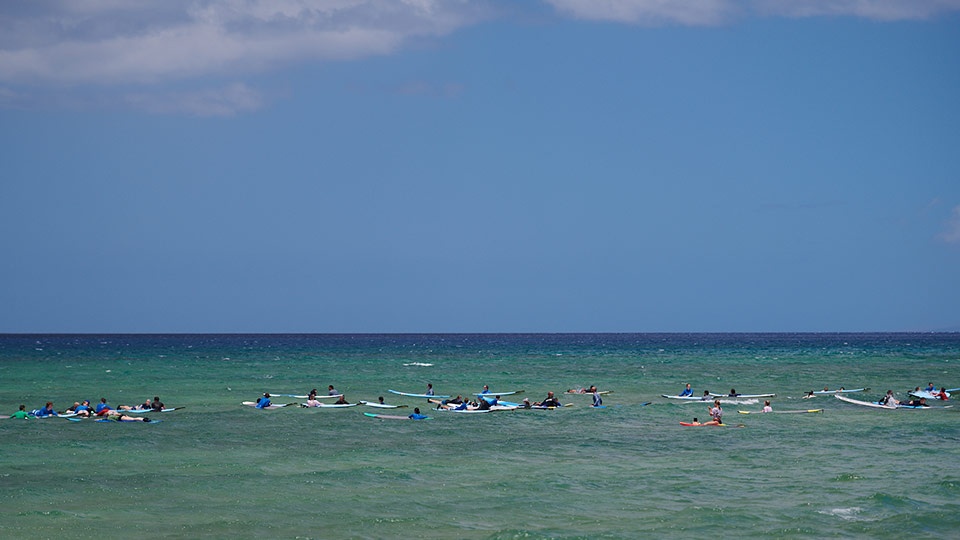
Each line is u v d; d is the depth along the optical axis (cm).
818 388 8475
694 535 2762
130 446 4488
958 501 3206
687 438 4869
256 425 5344
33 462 3988
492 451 4394
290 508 3092
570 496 3297
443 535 2761
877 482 3556
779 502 3195
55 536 2711
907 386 8694
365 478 3622
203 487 3431
